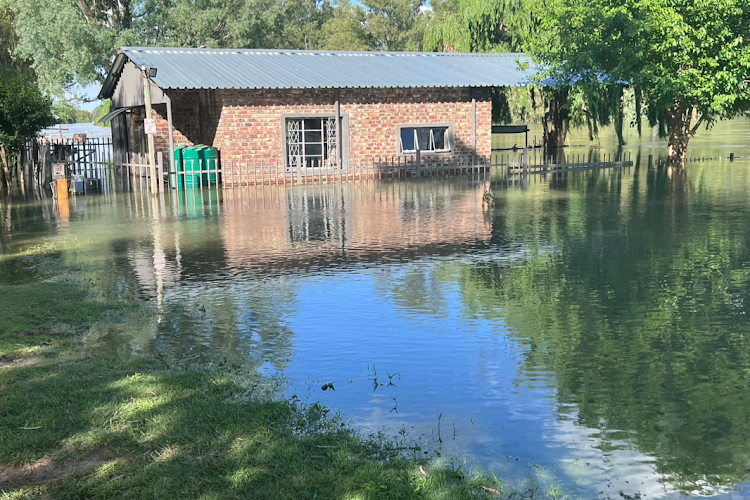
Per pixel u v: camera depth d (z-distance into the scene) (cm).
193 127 2995
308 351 748
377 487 444
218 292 1014
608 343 765
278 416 564
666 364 698
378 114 2988
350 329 828
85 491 445
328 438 526
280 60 3055
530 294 985
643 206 1911
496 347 757
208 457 489
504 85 3106
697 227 1545
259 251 1334
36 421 548
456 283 1056
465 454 509
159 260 1257
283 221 1727
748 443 525
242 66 2872
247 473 463
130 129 3284
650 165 3259
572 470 486
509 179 2827
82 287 1045
